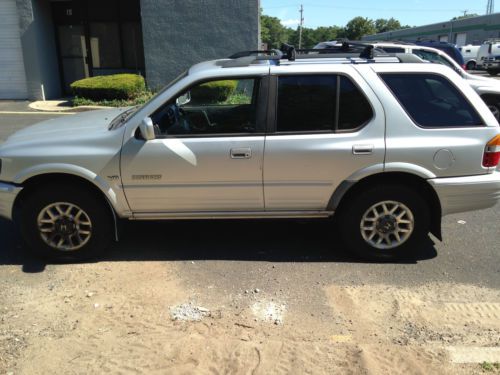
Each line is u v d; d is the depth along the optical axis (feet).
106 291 12.55
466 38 163.12
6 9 49.26
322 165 13.29
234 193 13.57
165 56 50.24
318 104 13.32
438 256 14.82
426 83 13.52
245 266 14.02
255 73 13.32
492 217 18.20
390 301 12.14
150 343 10.26
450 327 11.04
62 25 53.16
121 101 47.16
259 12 49.80
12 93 52.01
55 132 14.07
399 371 9.36
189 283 13.01
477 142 13.41
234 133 13.32
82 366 9.53
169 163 13.24
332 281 13.17
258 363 9.56
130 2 52.08
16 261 14.29
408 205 13.74
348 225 14.02
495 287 12.93
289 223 17.21
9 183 13.47
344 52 16.07
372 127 13.28
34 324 11.05
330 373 9.29
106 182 13.34
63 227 13.76
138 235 16.20
